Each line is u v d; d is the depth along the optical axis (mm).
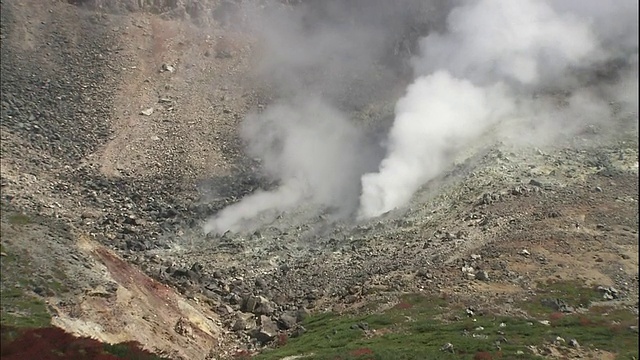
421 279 49500
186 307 46812
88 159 77688
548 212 58688
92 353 32375
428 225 61312
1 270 37625
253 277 55781
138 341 38000
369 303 46812
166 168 79500
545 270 49344
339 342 40062
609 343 37906
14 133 77000
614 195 62031
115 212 67688
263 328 45031
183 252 61312
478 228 57406
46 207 62781
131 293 42906
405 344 38406
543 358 35281
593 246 52844
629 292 46219
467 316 43000
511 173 67938
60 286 38500
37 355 30547
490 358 35156
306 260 58812
